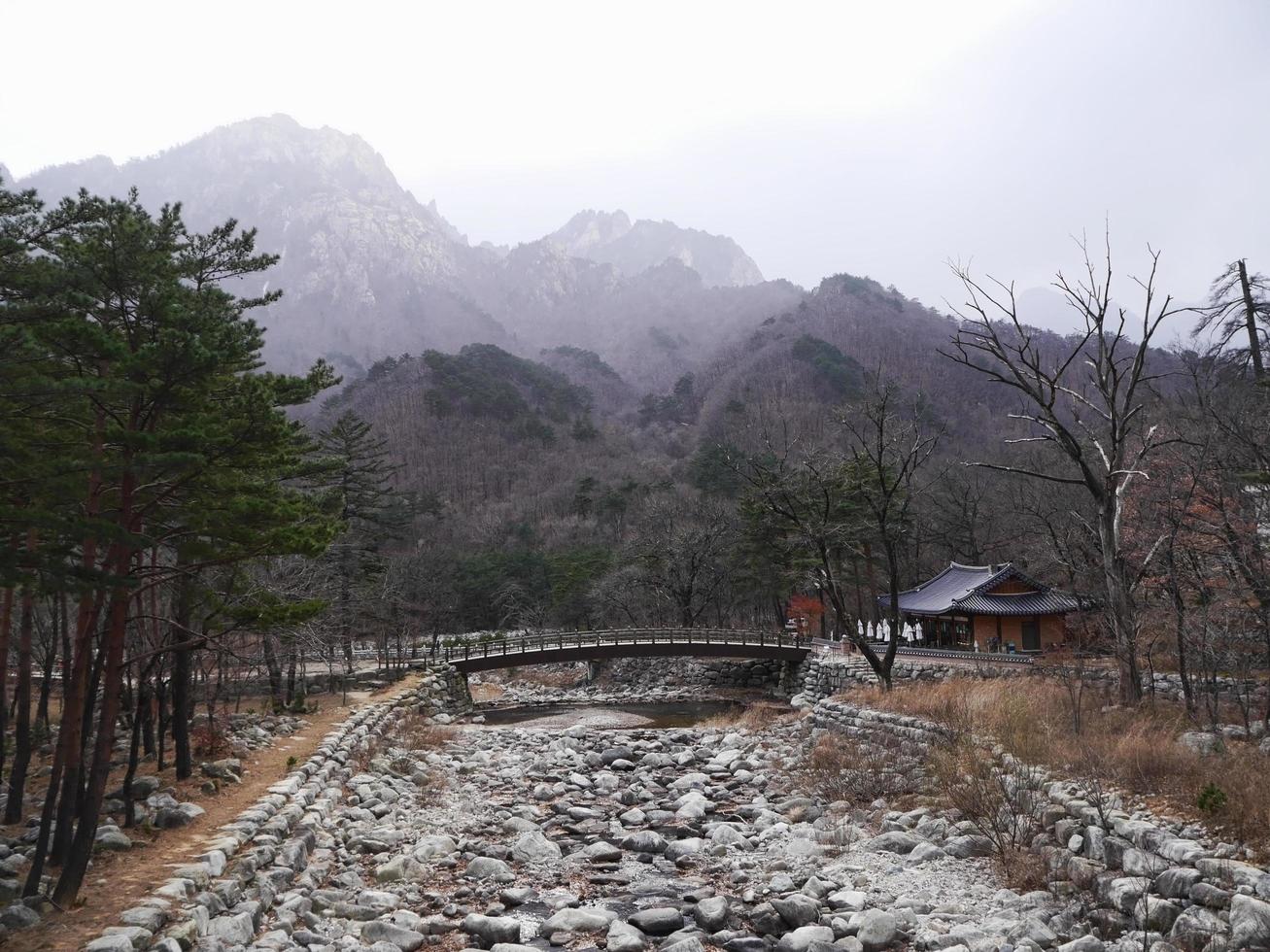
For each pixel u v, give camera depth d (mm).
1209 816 12039
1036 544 43188
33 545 13305
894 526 44406
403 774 23516
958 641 40688
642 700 47750
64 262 12055
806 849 15773
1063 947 10477
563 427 132500
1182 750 14773
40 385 10227
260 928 11570
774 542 51969
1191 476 23188
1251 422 24047
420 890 14180
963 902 12688
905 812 17375
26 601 15766
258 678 33906
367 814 18141
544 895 14055
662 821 18828
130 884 11500
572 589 68062
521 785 23016
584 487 91562
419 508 79438
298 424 16688
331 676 35812
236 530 13172
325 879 14148
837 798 19453
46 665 22547
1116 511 22375
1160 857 11430
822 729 27375
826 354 135625
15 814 15148
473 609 71125
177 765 17906
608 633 47812
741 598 65875
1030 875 13023
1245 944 9227
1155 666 25719
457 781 23406
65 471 10867
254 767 19641
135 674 22938
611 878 14820
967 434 101000
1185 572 22672
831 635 50938
